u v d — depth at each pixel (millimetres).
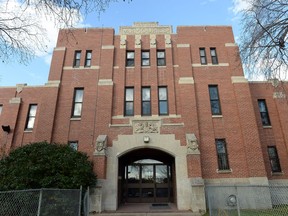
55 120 17172
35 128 18375
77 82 18344
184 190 14875
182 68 18344
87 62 19203
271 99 19266
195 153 15156
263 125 18500
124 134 16469
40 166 11836
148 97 17891
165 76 18375
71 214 10617
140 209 14547
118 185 16734
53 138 16672
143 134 16453
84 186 12812
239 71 18203
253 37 8508
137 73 18375
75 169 12773
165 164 18203
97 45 19562
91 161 15102
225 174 15680
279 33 8109
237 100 17328
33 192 10445
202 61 19031
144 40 19797
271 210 13391
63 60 19000
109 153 15945
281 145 17906
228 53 18891
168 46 19328
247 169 15734
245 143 16203
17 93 19734
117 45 19688
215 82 18094
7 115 18812
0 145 17609
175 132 16453
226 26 20000
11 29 6992
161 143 16188
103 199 14664
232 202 12945
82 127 16891
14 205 9867
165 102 17719
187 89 17578
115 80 18344
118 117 17047
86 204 11062
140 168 18141
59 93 18000
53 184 11492
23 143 17922
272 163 17531
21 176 11195
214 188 15062
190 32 19734
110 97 17531
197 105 17375
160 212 13422
